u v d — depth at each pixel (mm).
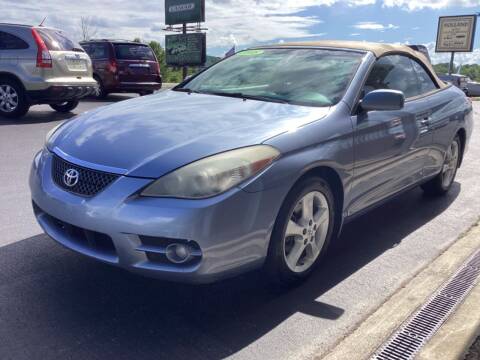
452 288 3502
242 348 2789
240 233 2846
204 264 2760
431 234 4641
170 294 3314
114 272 3557
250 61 4594
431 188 5637
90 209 2850
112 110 3742
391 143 4055
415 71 4902
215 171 2779
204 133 3088
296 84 3992
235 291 3400
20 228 4316
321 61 4211
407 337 2883
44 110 12016
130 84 15117
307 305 3273
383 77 4273
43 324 2916
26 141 8102
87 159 3018
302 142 3182
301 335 2936
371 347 2791
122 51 15000
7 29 9805
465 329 2924
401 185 4527
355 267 3879
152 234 2715
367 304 3316
